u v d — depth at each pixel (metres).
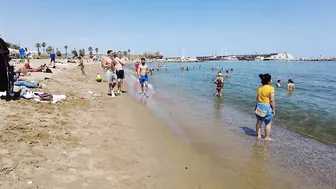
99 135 7.44
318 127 10.13
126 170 5.45
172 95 18.34
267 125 8.43
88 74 32.97
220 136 8.66
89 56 111.00
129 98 15.19
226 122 10.60
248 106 14.26
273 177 5.75
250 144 7.95
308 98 18.14
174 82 30.19
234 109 13.38
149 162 6.04
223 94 19.22
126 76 36.97
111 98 14.40
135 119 9.99
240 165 6.34
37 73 21.75
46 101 10.41
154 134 8.32
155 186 4.95
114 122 9.14
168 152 6.84
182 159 6.46
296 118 11.67
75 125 7.97
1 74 8.93
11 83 9.82
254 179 5.62
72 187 4.39
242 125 10.19
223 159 6.68
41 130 6.80
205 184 5.28
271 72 59.38
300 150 7.51
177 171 5.74
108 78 14.98
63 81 18.94
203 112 12.48
